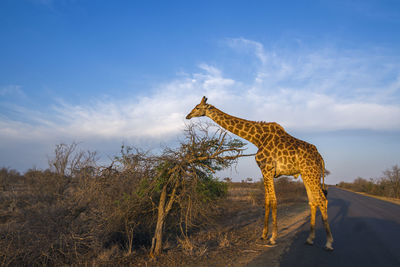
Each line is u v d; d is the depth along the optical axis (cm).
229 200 1598
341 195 3064
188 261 555
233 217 1176
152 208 682
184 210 685
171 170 629
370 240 716
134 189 638
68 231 575
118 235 698
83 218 629
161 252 614
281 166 721
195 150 627
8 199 745
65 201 642
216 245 685
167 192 665
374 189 4056
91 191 632
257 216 1232
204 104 853
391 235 781
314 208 691
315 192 666
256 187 2531
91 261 561
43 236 540
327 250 609
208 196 752
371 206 1708
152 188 641
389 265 506
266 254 588
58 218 569
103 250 604
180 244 684
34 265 527
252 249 639
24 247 517
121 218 646
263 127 790
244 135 800
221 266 518
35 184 709
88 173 671
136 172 648
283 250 617
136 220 685
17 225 559
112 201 639
